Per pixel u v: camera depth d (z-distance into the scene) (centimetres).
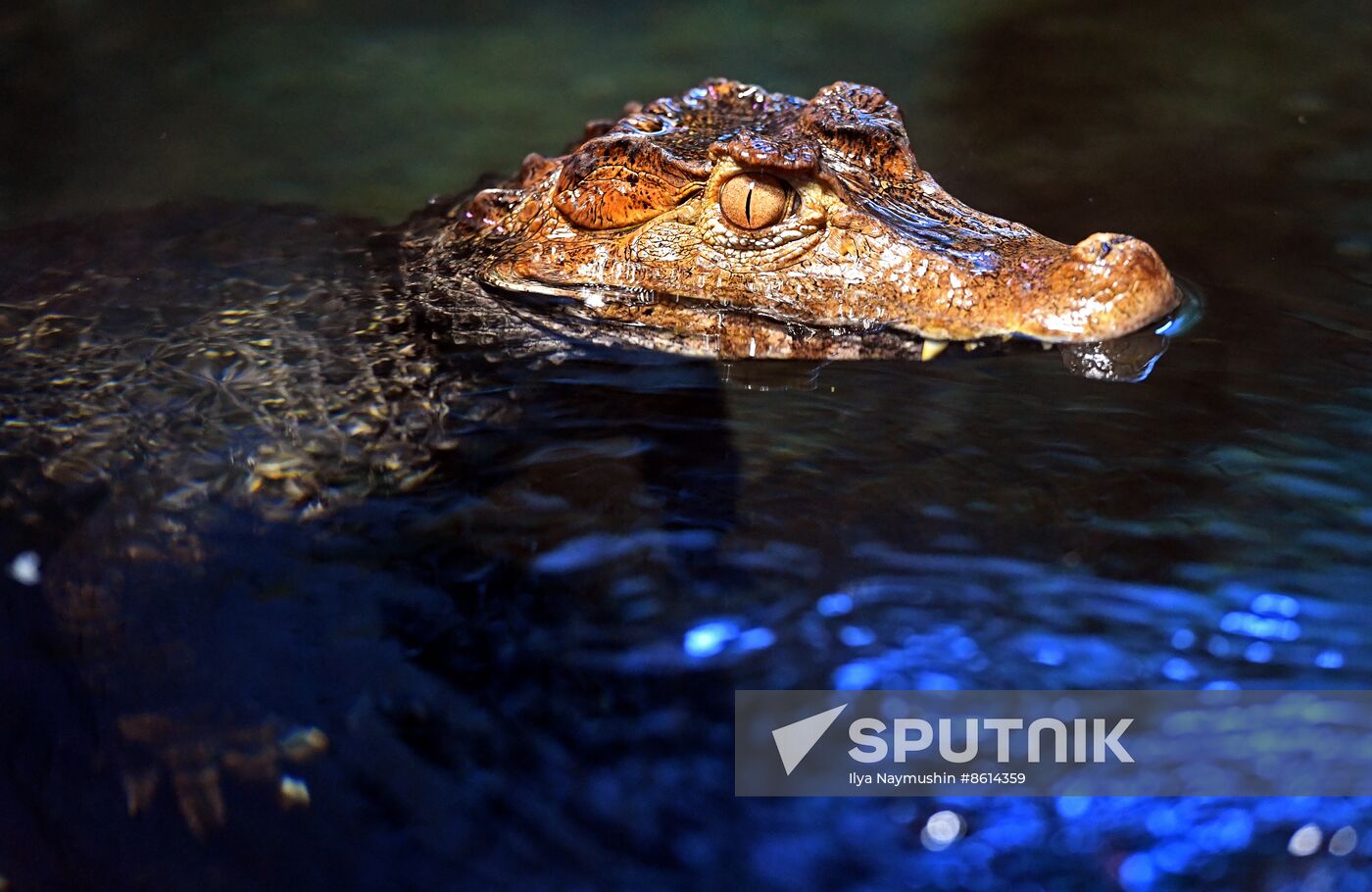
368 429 310
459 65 679
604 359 340
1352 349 331
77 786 230
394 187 534
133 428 315
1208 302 362
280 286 393
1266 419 296
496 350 346
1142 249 338
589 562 262
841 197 352
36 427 318
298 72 671
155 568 272
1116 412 301
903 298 347
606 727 227
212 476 296
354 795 219
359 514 282
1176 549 254
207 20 740
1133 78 605
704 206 360
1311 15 677
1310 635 234
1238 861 202
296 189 533
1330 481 271
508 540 270
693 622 246
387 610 255
